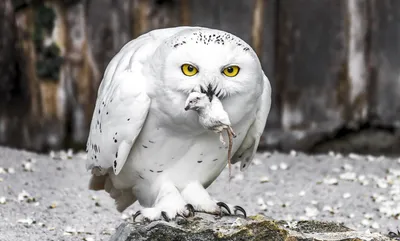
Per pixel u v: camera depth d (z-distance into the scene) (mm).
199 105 6574
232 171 12219
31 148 15781
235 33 16625
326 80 16516
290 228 7531
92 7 15953
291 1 16516
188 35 6734
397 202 10695
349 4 16344
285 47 16594
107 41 16094
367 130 16281
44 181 11305
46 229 9273
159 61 6910
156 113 7148
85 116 15969
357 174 12250
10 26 15633
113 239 7438
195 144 7422
